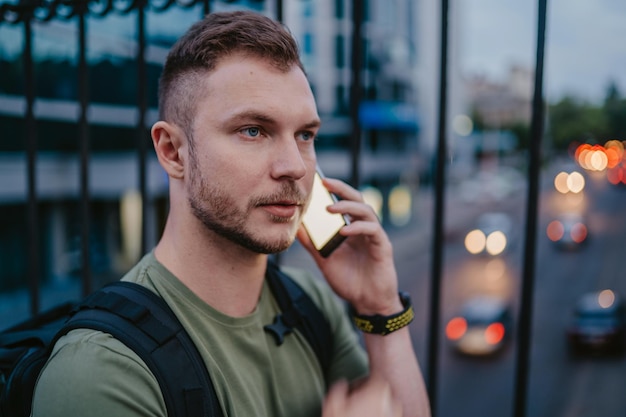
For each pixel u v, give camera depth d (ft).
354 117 5.40
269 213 3.20
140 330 3.02
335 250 4.28
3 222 41.52
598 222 105.91
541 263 79.77
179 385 2.97
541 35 4.67
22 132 39.11
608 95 169.07
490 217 95.66
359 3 5.29
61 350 2.90
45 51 36.73
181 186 3.40
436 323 5.40
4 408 3.11
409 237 92.89
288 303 3.91
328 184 4.29
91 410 2.73
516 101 226.58
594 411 35.99
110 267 48.65
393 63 92.07
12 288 42.14
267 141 3.21
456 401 38.06
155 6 5.57
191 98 3.22
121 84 42.98
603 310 46.78
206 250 3.35
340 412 3.26
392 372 4.12
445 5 5.02
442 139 5.22
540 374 42.27
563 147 216.74
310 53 73.20
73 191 42.98
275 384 3.57
